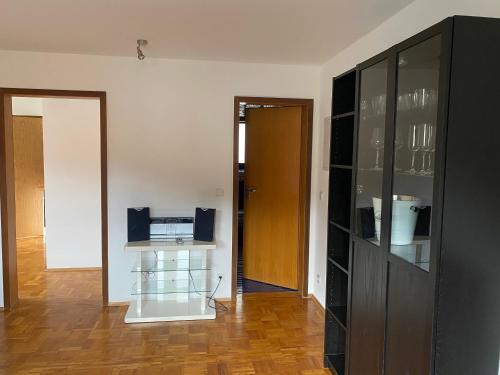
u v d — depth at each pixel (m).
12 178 3.80
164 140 3.86
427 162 1.67
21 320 3.54
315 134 4.07
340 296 2.86
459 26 1.48
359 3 2.37
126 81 3.76
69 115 4.88
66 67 3.67
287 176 4.37
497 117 1.53
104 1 2.40
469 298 1.57
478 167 1.53
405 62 1.84
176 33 3.00
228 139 3.94
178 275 3.94
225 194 3.99
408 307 1.76
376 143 2.13
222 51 3.50
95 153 4.96
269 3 2.39
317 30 2.89
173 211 3.93
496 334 1.61
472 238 1.55
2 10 2.56
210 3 2.41
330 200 2.83
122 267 3.90
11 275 3.79
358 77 2.34
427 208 1.66
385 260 1.97
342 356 2.84
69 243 5.01
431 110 1.64
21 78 3.61
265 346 3.13
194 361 2.88
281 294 4.29
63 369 2.75
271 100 3.96
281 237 4.46
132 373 2.71
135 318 3.51
